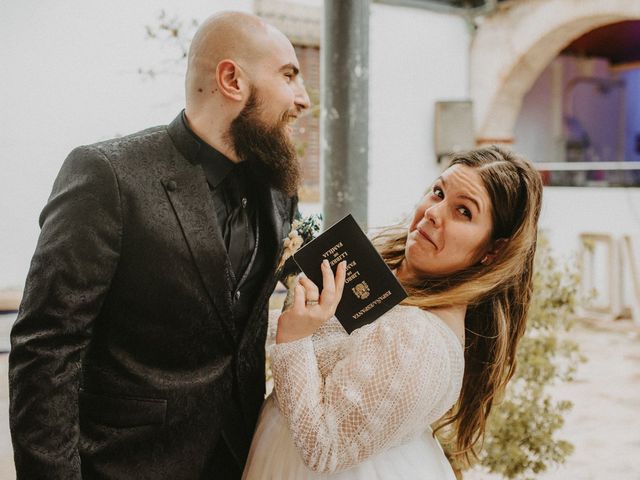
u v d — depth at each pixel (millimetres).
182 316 1341
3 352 4738
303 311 1329
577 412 4504
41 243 1229
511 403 2713
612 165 7492
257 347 1545
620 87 12086
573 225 7664
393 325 1339
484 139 8078
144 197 1289
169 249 1307
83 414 1366
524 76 7871
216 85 1352
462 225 1433
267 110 1361
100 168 1259
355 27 2504
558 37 7398
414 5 7531
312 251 1358
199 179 1364
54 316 1190
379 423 1270
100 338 1337
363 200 2592
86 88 5258
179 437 1374
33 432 1165
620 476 3568
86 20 5199
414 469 1402
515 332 1611
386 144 7578
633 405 4637
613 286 7133
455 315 1460
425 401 1287
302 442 1275
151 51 5328
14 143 5117
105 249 1238
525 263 1539
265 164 1400
